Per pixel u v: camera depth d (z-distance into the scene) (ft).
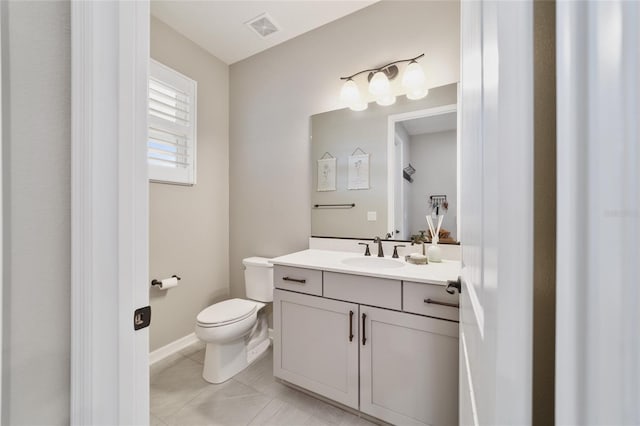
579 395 0.64
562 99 0.67
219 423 4.53
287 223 7.29
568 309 0.66
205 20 6.46
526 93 0.86
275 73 7.44
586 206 0.63
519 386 0.88
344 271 4.46
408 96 5.64
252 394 5.21
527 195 0.86
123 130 2.01
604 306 0.60
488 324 1.15
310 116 6.89
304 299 4.93
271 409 4.82
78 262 1.90
